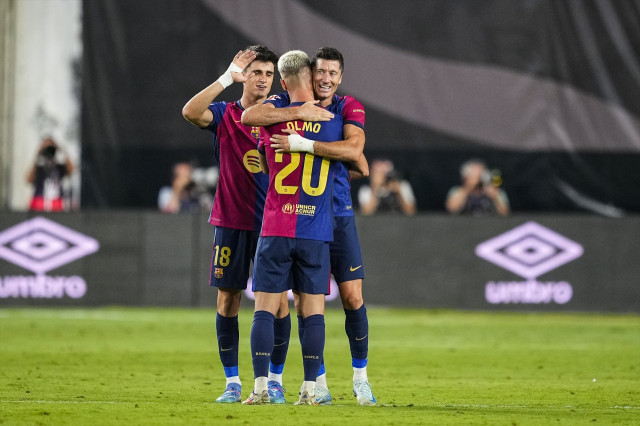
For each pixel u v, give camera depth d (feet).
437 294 191.42
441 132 196.44
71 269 191.52
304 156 72.54
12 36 195.72
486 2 195.21
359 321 76.95
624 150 196.34
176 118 196.65
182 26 195.93
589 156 197.06
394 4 194.70
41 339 140.97
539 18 195.52
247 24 195.31
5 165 195.93
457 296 191.62
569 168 197.06
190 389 89.35
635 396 87.04
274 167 72.74
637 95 195.72
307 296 73.20
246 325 165.78
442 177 197.26
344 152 72.38
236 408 70.44
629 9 195.72
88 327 159.84
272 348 73.36
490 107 196.34
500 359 123.34
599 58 195.93
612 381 100.63
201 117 80.28
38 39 196.24
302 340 73.41
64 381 94.48
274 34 195.11
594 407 78.64
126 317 176.76
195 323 168.35
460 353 130.11
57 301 191.21
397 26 194.90
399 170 197.26
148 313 184.44
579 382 99.55
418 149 196.75
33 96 196.65
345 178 77.66
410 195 197.26
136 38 196.13
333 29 195.11
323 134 73.20
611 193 196.85
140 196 197.36
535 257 191.62
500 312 191.62
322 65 75.46
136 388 89.56
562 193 197.26
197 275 191.72
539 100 196.44
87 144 196.85
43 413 67.72
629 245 190.70
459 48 195.52
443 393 88.84
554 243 191.52
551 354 129.90
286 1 194.80
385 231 191.72
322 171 72.79
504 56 195.83
